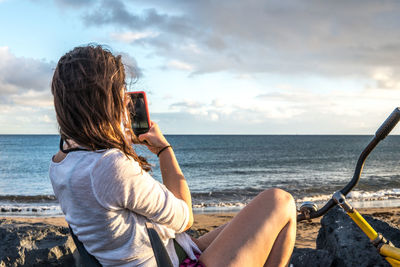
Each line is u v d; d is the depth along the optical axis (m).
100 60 1.43
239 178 26.56
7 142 115.06
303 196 16.08
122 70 1.53
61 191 1.42
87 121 1.37
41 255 2.96
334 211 3.57
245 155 57.88
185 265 1.62
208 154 60.16
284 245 1.73
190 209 1.71
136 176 1.38
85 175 1.34
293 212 1.79
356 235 3.16
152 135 1.79
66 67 1.42
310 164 41.25
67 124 1.38
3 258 2.88
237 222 1.69
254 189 19.25
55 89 1.42
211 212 11.98
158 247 1.48
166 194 1.49
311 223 9.05
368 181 22.19
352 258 2.98
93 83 1.39
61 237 3.18
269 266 1.72
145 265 1.45
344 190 1.79
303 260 3.11
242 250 1.61
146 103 1.76
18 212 12.56
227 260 1.59
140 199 1.38
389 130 1.60
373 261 2.91
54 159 1.50
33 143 107.38
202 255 1.67
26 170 34.47
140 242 1.44
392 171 31.06
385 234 3.21
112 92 1.45
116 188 1.34
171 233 1.58
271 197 1.75
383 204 13.30
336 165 39.84
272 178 26.25
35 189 21.08
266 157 53.66
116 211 1.38
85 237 1.43
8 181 25.44
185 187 1.75
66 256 3.06
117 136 1.44
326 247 3.43
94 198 1.34
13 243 2.99
